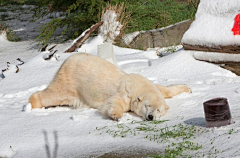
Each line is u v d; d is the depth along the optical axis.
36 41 22.64
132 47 18.98
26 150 6.39
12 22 32.22
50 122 7.88
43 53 15.34
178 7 24.41
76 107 9.32
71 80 9.10
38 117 8.32
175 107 8.59
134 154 5.74
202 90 10.00
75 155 5.96
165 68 12.69
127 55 15.85
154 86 8.62
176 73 12.30
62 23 20.44
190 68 12.52
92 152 6.01
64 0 22.23
